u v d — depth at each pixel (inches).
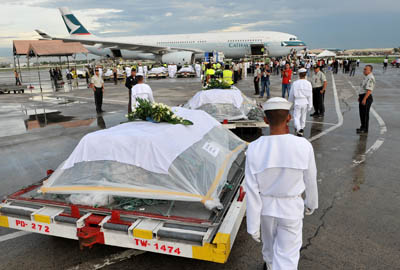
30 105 565.9
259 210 83.7
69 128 363.9
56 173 127.3
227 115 278.2
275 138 85.1
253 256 122.0
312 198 88.3
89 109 501.7
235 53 1691.7
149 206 117.0
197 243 97.7
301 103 293.6
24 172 225.5
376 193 175.8
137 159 116.4
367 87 294.8
